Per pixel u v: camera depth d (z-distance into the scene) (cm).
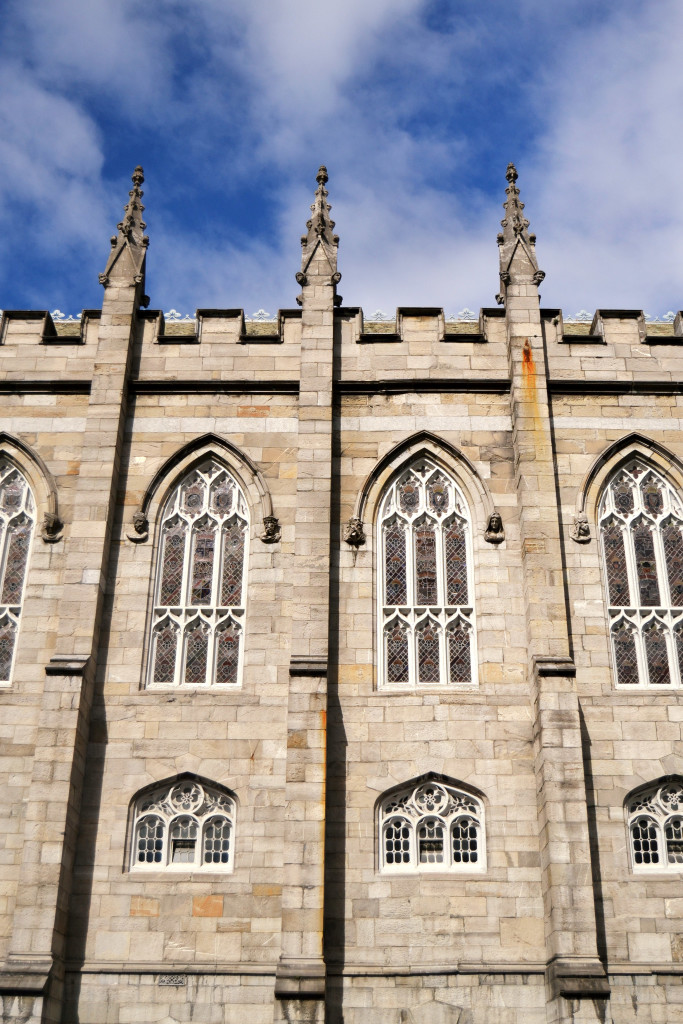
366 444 3091
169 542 3033
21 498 3103
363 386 3150
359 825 2659
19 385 3180
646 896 2583
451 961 2531
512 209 3362
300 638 2775
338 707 2780
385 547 3012
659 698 2784
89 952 2555
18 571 3027
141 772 2725
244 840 2658
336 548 2967
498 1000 2492
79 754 2681
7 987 2389
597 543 2972
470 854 2661
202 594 2972
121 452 3095
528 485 2964
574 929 2441
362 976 2517
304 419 3056
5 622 2964
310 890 2500
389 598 2952
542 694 2669
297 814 2567
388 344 3225
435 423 3114
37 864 2525
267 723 2772
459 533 3027
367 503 3033
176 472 3086
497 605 2892
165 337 3234
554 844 2519
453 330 3353
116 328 3203
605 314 3250
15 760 2747
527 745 2731
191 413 3147
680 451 3081
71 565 2888
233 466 3094
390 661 2880
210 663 2886
